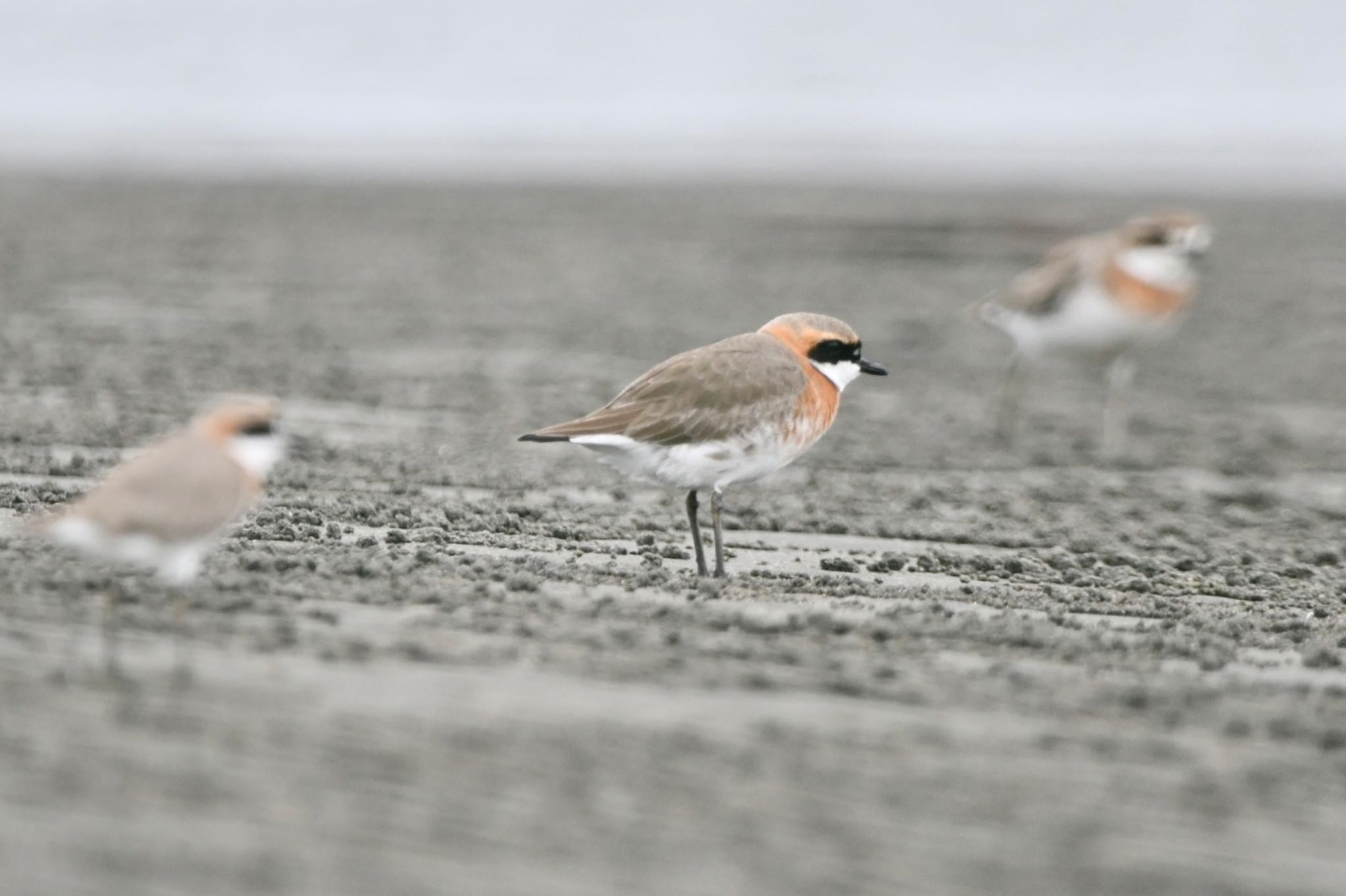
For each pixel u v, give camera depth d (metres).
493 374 19.55
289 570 9.52
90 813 5.84
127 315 22.05
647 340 22.33
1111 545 13.12
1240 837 6.68
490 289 25.97
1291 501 15.59
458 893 5.60
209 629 8.04
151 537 7.98
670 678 8.02
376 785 6.33
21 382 16.98
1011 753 7.40
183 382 17.70
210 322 21.94
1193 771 7.36
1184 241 18.28
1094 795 6.99
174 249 28.38
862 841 6.31
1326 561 13.09
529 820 6.19
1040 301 18.64
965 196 34.97
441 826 6.05
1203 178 36.94
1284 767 7.49
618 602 9.52
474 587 9.55
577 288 26.41
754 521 12.95
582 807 6.34
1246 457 17.72
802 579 11.05
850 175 37.59
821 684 8.16
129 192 34.75
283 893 5.44
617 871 5.87
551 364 20.36
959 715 7.88
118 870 5.46
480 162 39.31
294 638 8.02
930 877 6.07
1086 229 31.89
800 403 11.34
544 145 41.09
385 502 12.49
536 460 14.78
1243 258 30.41
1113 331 18.52
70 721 6.64
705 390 10.99
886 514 13.72
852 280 27.83
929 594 10.79
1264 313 26.50
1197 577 12.20
